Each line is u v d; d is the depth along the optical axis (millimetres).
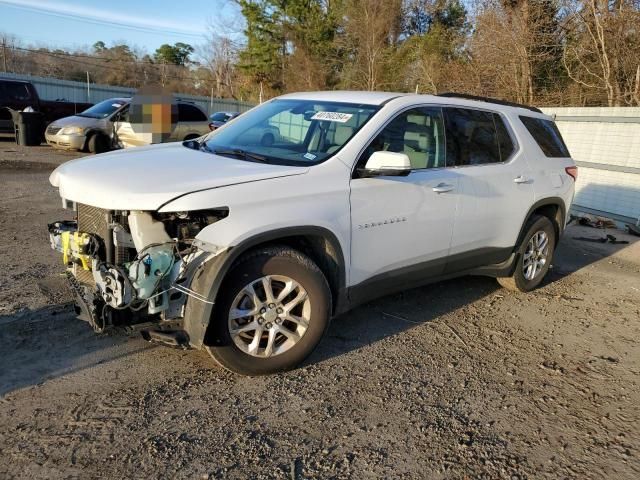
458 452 3018
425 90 24203
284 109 4684
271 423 3150
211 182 3289
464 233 4723
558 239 6047
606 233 9242
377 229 3967
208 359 3814
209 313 3215
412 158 4301
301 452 2918
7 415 3041
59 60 52375
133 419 3088
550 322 5031
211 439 2967
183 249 3307
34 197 8805
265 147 4219
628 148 9828
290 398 3412
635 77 14969
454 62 20906
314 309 3654
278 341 3666
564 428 3326
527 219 5465
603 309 5492
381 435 3115
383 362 3975
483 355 4230
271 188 3430
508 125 5324
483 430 3240
